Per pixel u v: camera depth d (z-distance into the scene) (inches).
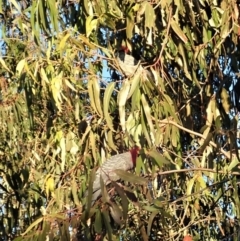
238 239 159.9
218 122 135.6
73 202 156.9
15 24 175.2
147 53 156.3
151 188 157.2
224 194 167.5
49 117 169.2
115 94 156.2
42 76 143.7
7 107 187.2
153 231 176.1
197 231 187.3
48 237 111.8
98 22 142.3
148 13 136.6
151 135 131.3
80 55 148.3
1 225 184.9
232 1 144.5
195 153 167.6
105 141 155.3
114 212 110.1
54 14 140.4
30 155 188.2
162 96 132.3
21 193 183.8
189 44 149.3
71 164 169.5
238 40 151.8
